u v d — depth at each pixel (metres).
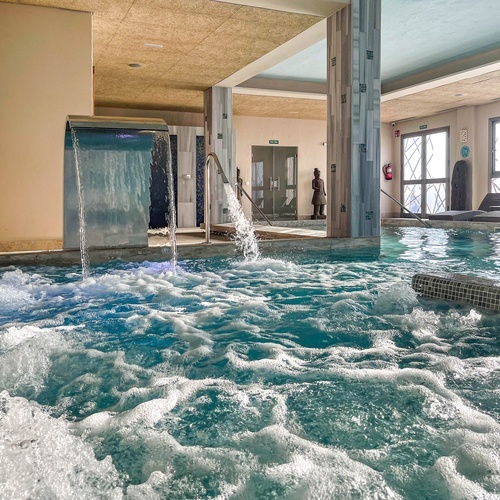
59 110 6.77
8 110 6.53
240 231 9.45
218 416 1.83
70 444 1.54
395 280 4.69
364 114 7.16
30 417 1.71
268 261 5.86
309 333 2.93
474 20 8.56
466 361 2.40
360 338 2.82
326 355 2.52
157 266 5.12
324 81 12.88
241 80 11.15
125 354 2.55
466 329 2.96
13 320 3.22
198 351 2.58
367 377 2.19
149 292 4.12
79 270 5.07
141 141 4.74
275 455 1.55
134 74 10.59
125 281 4.53
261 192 16.42
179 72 10.47
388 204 17.95
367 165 7.22
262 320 3.23
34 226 6.70
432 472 1.44
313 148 16.91
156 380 2.19
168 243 5.11
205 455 1.55
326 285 4.44
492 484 1.38
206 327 3.08
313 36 8.34
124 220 4.87
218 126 11.72
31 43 6.62
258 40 8.50
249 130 16.11
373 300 3.78
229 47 8.87
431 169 16.41
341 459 1.51
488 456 1.51
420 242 8.31
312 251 6.74
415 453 1.55
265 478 1.42
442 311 3.37
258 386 2.12
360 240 7.09
